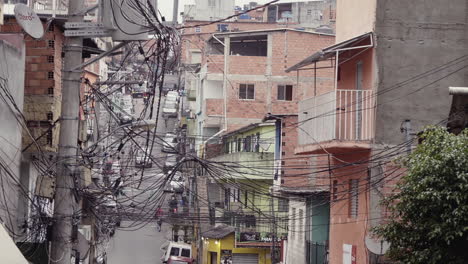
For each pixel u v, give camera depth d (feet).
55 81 71.77
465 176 52.54
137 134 69.62
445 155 53.47
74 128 56.39
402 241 56.34
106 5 57.16
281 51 180.75
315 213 105.91
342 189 85.30
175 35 60.08
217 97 186.80
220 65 182.70
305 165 109.19
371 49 78.23
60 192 56.13
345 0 88.17
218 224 169.07
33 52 71.36
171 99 282.97
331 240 90.12
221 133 178.60
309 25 251.39
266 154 144.46
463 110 64.69
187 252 180.45
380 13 77.56
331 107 79.00
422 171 54.29
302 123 88.17
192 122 224.74
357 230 79.36
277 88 180.96
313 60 82.69
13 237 56.39
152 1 59.21
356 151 79.87
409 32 77.66
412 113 77.10
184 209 147.54
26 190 63.46
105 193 73.67
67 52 56.75
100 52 61.98
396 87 77.20
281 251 130.52
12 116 58.29
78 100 56.80
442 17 77.77
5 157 56.80
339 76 90.43
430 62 77.61
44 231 60.49
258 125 145.48
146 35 57.98
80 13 57.06
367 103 77.56
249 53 191.31
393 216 60.34
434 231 52.95
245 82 181.78
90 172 83.25
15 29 74.74
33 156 67.67
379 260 74.49
